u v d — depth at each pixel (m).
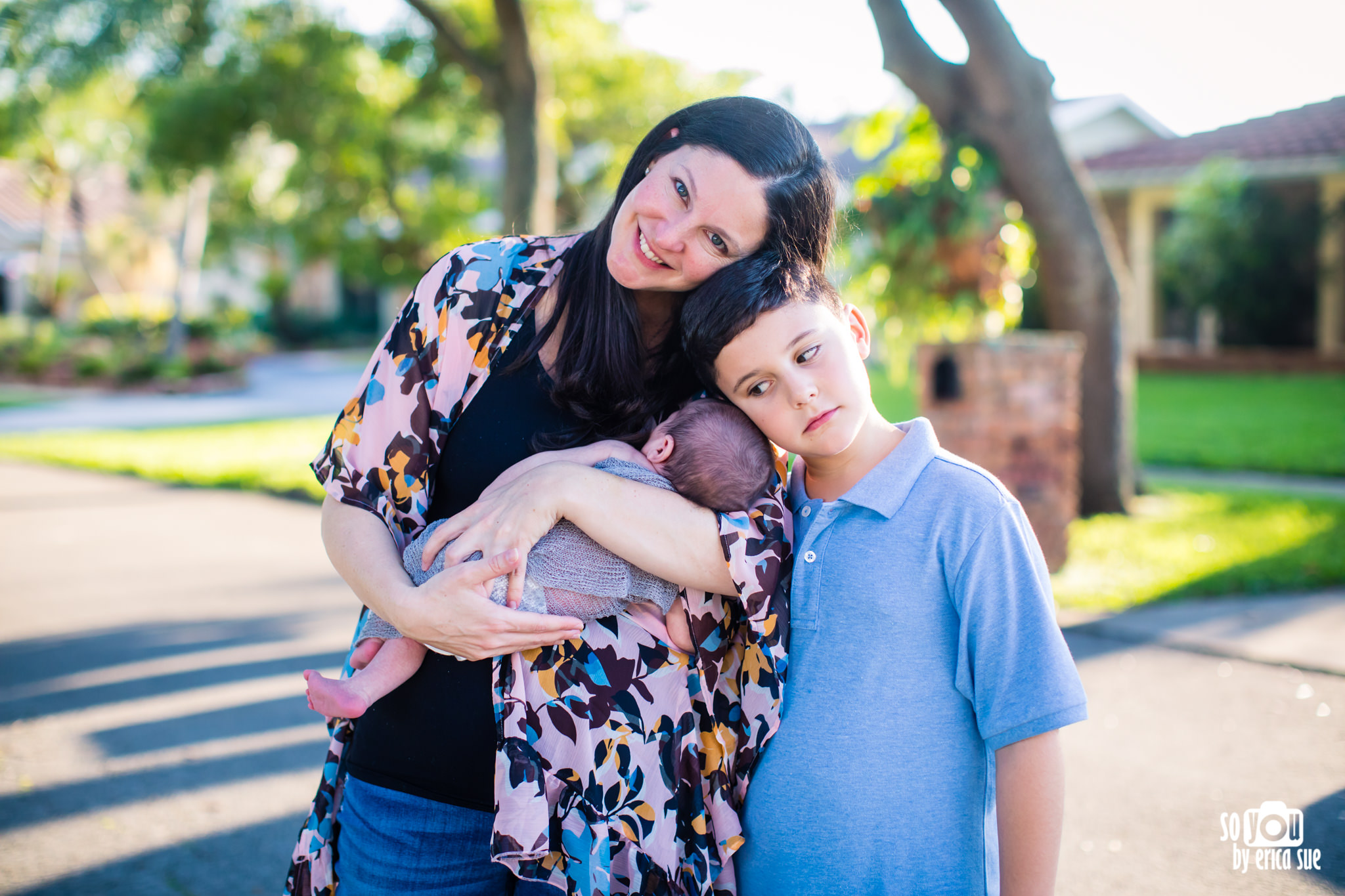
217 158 15.61
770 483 1.48
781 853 1.42
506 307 1.49
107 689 4.36
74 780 3.49
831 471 1.47
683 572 1.38
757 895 1.45
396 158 20.52
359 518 1.46
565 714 1.36
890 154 7.62
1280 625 4.70
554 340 1.51
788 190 1.38
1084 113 22.94
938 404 5.66
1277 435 11.11
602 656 1.39
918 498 1.40
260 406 17.84
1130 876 2.73
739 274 1.34
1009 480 5.61
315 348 37.38
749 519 1.40
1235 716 3.73
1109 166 20.11
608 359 1.47
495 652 1.33
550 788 1.35
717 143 1.37
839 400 1.34
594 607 1.40
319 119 15.59
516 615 1.32
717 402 1.51
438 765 1.40
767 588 1.38
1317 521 6.78
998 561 1.36
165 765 3.61
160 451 11.98
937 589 1.38
